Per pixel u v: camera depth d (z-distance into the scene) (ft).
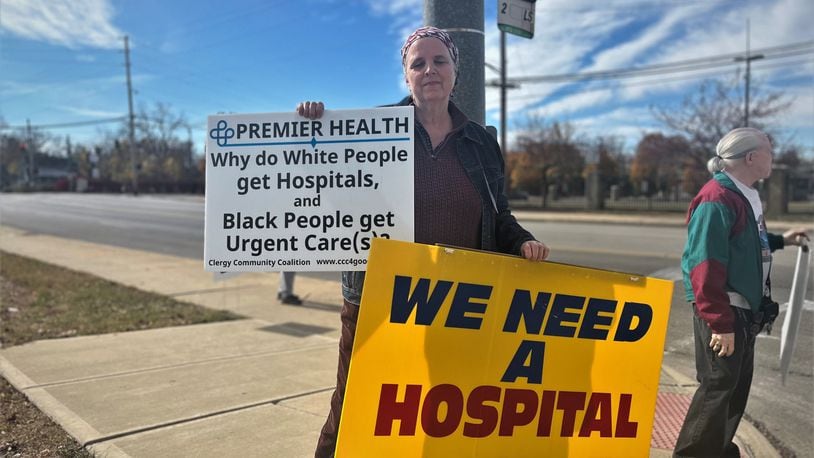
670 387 15.06
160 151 279.90
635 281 8.71
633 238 52.80
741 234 9.26
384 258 7.79
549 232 61.46
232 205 8.89
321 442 8.91
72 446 11.22
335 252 8.78
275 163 8.80
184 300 26.45
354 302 8.74
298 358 17.17
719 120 98.43
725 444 9.98
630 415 8.78
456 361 8.07
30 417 12.67
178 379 15.11
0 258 40.32
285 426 12.17
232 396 13.88
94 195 205.98
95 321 21.77
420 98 8.50
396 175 8.64
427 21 12.66
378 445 7.93
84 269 36.04
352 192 8.70
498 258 8.13
